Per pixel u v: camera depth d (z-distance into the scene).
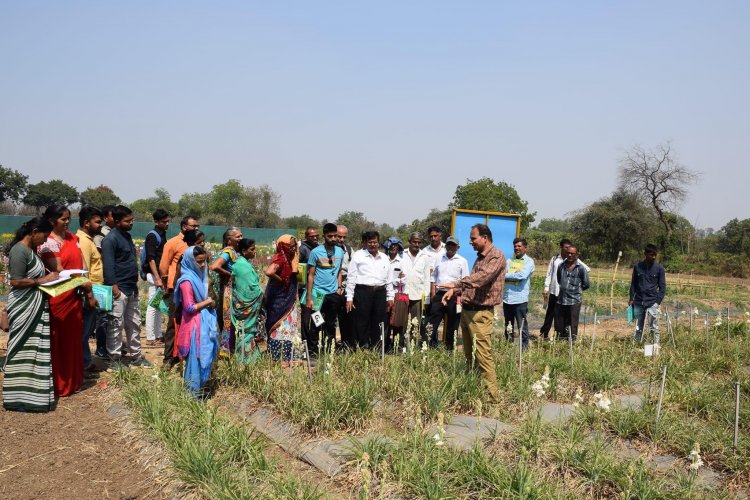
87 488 4.86
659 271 10.62
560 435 5.46
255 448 5.22
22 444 5.64
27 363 6.40
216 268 7.70
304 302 9.06
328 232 8.78
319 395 6.16
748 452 5.35
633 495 4.51
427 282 9.60
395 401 6.56
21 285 6.39
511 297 9.94
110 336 7.89
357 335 9.01
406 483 4.59
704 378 7.87
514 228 12.62
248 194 62.94
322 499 4.52
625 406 6.63
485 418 6.23
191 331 6.64
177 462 4.98
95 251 7.88
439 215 50.31
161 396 6.32
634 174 47.56
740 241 55.53
